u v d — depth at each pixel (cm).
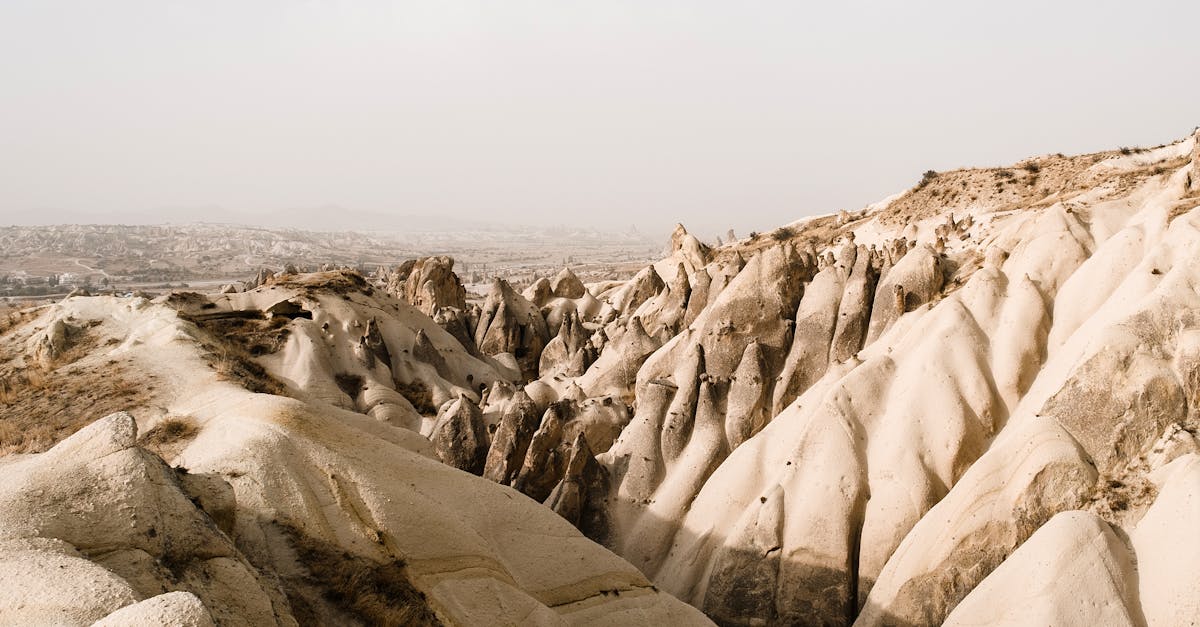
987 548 2169
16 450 2394
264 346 3872
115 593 948
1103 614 1781
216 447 1861
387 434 2439
